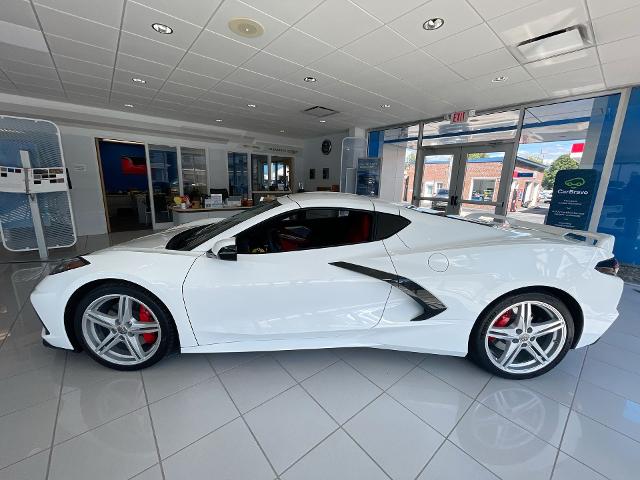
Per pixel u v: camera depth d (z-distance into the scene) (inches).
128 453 44.4
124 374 62.4
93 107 218.4
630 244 152.6
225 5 88.7
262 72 142.4
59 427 48.6
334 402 56.4
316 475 42.1
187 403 55.0
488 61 123.0
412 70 134.5
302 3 87.0
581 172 157.1
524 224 78.7
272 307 59.2
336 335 62.0
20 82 163.0
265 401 56.2
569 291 59.6
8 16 96.3
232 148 311.7
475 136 212.2
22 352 69.3
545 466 44.1
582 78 138.5
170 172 281.7
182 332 59.7
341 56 122.3
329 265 60.3
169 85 165.2
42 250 156.1
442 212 76.7
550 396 59.1
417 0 84.0
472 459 44.9
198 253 60.7
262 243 67.1
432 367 67.8
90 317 60.8
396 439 48.3
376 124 260.8
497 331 61.8
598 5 83.7
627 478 42.3
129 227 279.9
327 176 336.8
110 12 93.6
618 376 66.1
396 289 60.6
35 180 149.5
